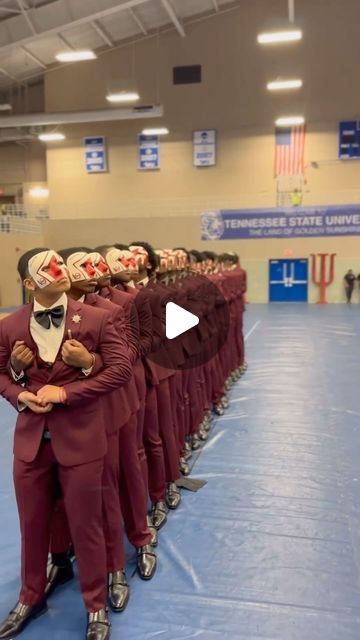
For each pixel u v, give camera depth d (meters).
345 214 18.31
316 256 19.02
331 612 2.41
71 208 21.72
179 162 20.86
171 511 3.37
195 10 19.48
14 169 23.75
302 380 6.85
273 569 2.74
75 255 2.36
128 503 2.73
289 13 17.47
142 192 21.23
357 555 2.86
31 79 21.84
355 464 4.09
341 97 19.48
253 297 19.73
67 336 2.08
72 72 20.94
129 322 2.64
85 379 2.08
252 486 3.72
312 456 4.26
